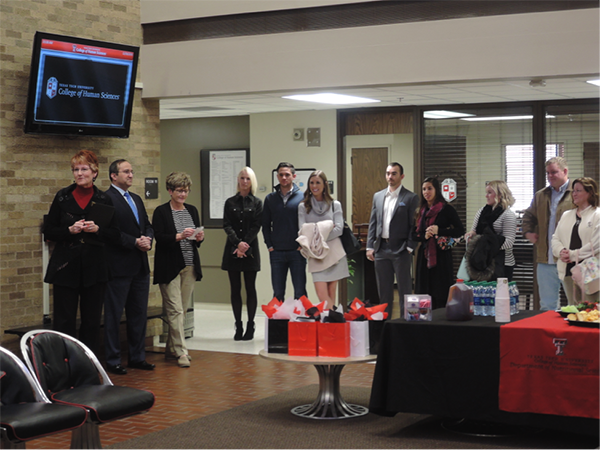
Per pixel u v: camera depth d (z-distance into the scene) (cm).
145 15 796
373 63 705
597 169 816
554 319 463
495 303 461
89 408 365
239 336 818
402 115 891
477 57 667
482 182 863
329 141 922
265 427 479
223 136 1041
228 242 807
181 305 701
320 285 718
